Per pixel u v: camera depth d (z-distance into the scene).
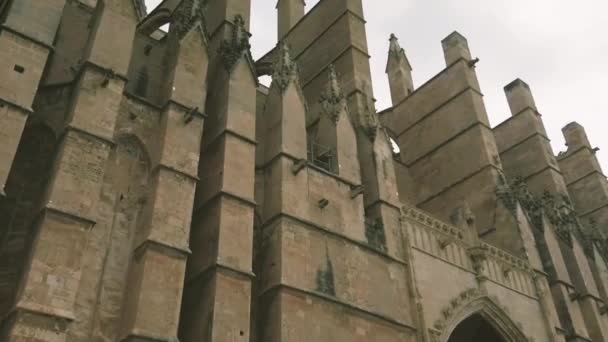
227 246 23.33
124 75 23.64
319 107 34.66
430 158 43.62
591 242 44.81
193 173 23.92
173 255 21.64
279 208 26.36
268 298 24.52
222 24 31.08
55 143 22.66
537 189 47.75
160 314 20.38
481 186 39.81
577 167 57.25
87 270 21.00
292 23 43.97
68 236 19.31
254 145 26.80
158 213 22.20
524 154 49.75
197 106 25.72
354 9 39.03
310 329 24.19
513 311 33.41
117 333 20.69
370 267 28.03
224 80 28.42
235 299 22.44
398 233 30.61
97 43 23.62
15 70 20.64
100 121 22.11
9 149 19.28
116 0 25.14
